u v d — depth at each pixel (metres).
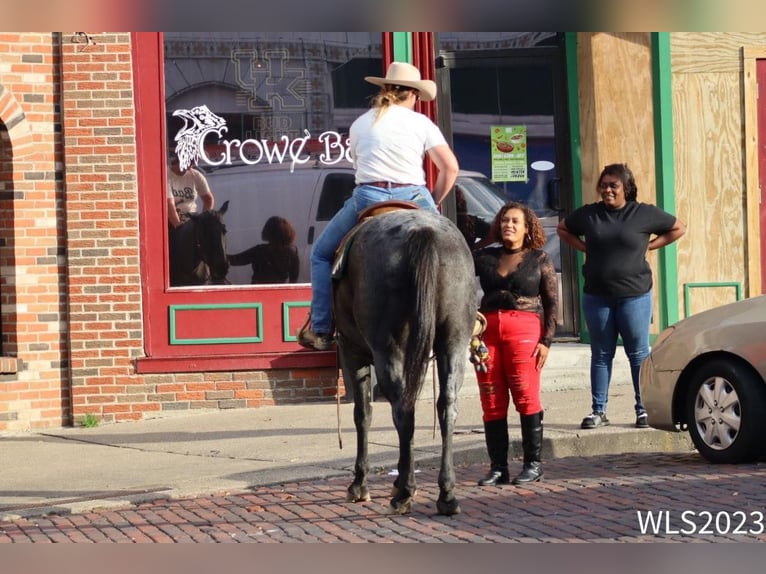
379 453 9.64
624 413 11.02
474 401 12.02
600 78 13.30
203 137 12.29
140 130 12.16
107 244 12.12
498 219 8.52
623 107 13.27
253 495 8.45
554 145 13.55
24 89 11.98
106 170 12.11
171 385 12.21
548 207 13.52
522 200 13.52
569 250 13.52
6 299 12.05
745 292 13.52
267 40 12.34
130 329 12.16
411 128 7.75
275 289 12.38
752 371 8.90
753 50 13.46
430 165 12.88
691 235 13.43
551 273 8.51
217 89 12.28
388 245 7.12
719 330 9.05
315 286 7.89
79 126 12.07
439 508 7.52
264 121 12.37
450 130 13.35
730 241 13.50
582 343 13.32
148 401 12.18
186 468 9.48
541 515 7.51
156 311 12.23
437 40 13.25
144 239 12.19
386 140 7.70
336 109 12.45
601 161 13.29
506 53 13.43
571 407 11.41
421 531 7.18
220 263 12.33
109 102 12.10
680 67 13.38
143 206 12.18
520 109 13.49
